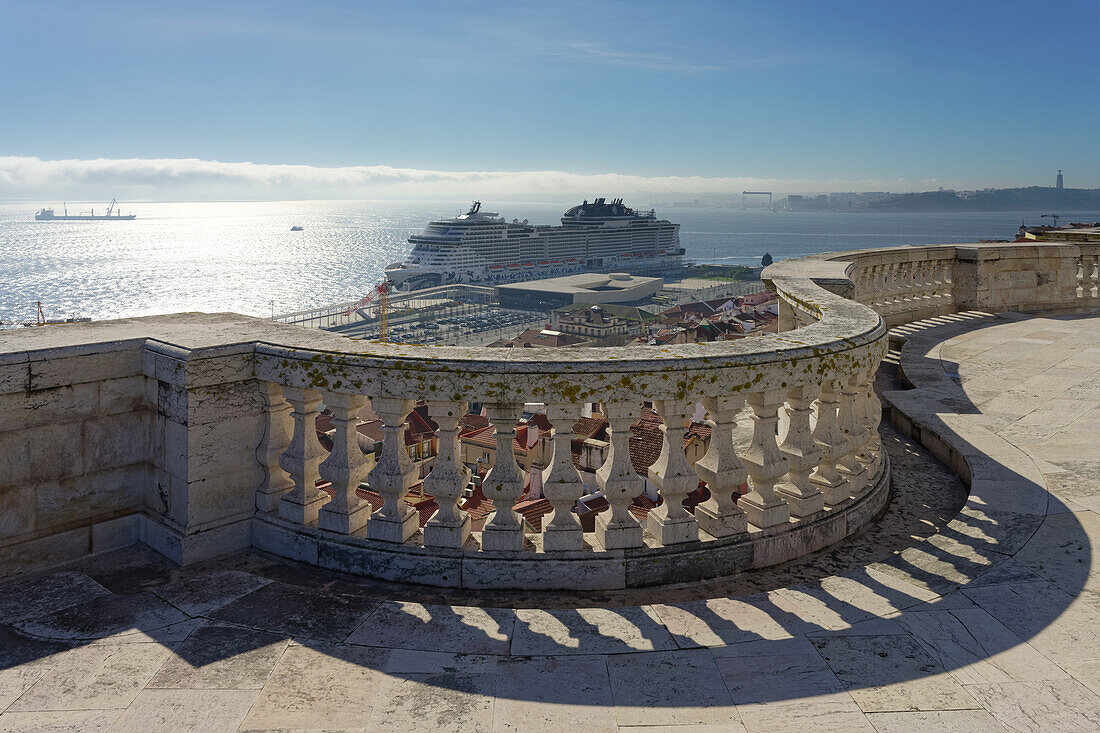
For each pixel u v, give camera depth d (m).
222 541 4.86
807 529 4.89
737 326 86.88
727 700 3.13
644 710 3.07
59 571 4.67
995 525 5.07
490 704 3.12
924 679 3.26
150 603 4.10
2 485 4.52
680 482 4.38
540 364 4.14
